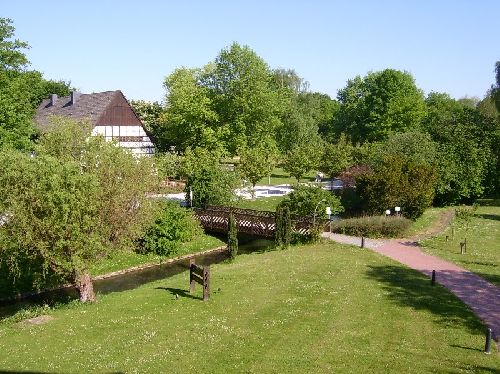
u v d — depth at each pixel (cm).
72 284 2386
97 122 5638
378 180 3550
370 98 7731
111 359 1299
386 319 1611
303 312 1686
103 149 2214
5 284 2391
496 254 2650
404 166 3762
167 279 2425
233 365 1241
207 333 1486
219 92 6047
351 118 8575
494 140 4959
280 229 2977
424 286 2017
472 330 1512
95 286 2569
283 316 1644
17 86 3600
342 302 1798
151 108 7681
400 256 2595
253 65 5878
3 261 2317
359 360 1272
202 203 3903
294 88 8531
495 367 1238
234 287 2044
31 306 2230
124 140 5894
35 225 1861
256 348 1361
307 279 2145
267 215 3422
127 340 1449
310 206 3372
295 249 2875
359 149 5819
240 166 4794
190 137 5925
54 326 1625
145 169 2311
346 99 10119
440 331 1501
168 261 3047
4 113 3403
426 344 1395
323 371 1202
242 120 5841
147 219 2312
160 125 7231
